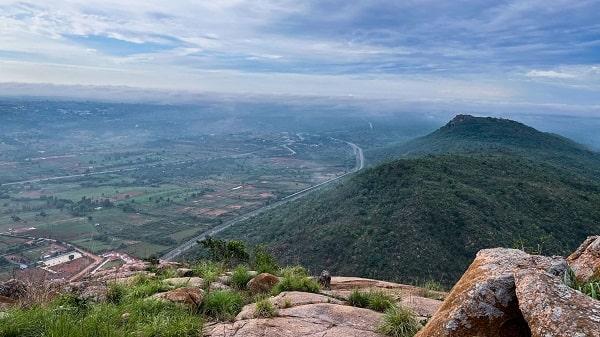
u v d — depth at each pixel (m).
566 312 3.43
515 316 4.08
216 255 15.29
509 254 5.07
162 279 10.88
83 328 6.46
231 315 7.84
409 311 7.01
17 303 8.69
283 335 6.67
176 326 6.86
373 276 46.09
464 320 4.21
